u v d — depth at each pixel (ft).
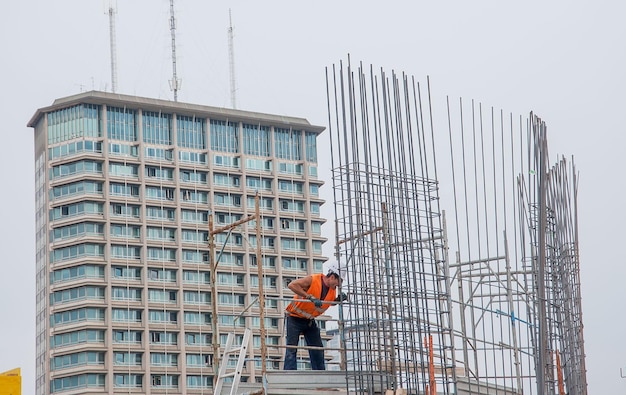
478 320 134.51
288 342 113.60
